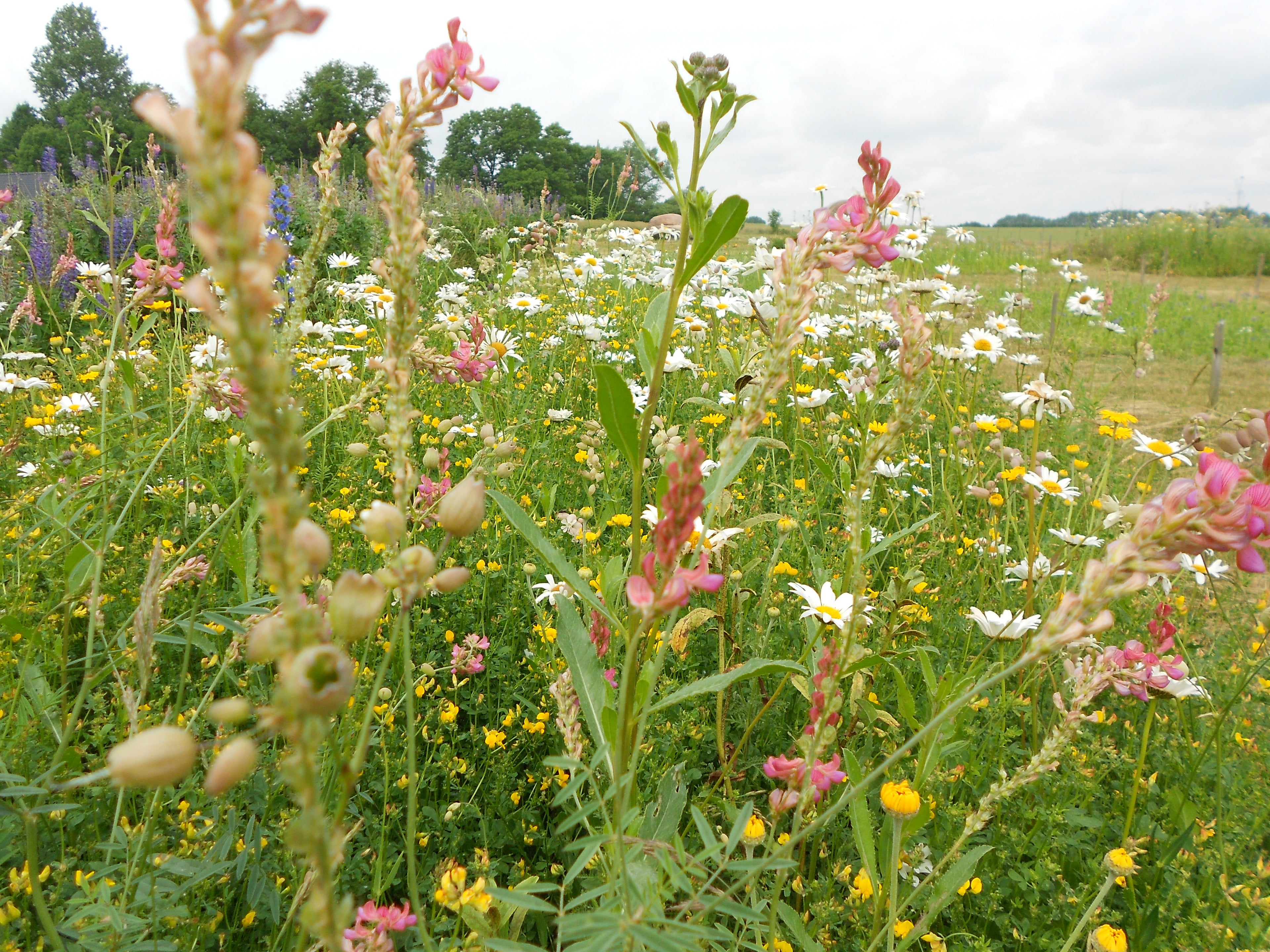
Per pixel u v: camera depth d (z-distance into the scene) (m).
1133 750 2.71
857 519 1.31
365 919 1.36
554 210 9.85
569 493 4.17
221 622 1.78
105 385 2.43
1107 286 8.88
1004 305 8.92
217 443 4.00
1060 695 1.91
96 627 1.90
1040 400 3.60
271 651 0.57
